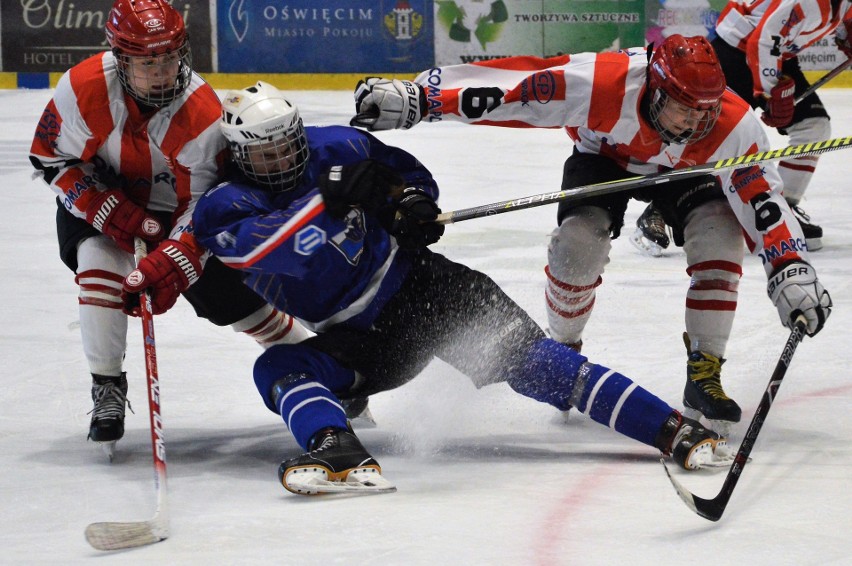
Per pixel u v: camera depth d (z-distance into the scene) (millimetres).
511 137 33094
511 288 15492
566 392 8484
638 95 9000
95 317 8953
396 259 8664
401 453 8875
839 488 7590
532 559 6168
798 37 17438
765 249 8898
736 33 17688
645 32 40469
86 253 9117
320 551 6379
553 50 40500
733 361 11953
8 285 15945
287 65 40469
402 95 9203
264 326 9789
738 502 7281
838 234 19609
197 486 8000
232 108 7945
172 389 11227
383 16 40312
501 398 10367
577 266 9828
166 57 8234
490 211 8641
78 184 8898
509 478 7977
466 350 8672
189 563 6258
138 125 8734
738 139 9039
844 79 42469
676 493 7527
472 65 9406
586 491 7590
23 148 28953
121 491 7918
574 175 9938
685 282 16188
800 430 9281
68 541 6781
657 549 6309
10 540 6820
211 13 40000
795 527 6695
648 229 17578
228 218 8016
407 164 8703
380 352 8555
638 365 11852
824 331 13141
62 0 39781
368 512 7117
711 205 9555
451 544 6441
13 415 10180
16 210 21922
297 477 7508
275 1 40125
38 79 40031
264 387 8352
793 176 18141
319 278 8422
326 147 8383
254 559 6281
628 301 14984
